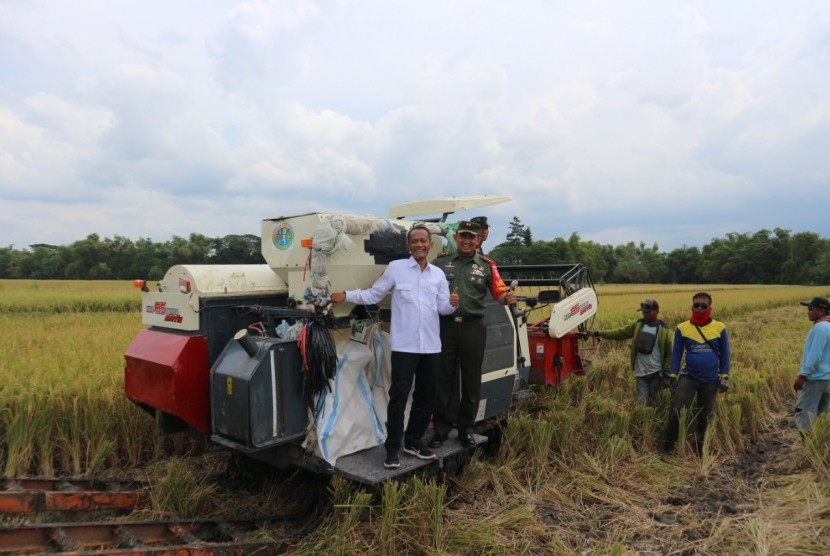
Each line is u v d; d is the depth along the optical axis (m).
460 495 4.75
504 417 5.95
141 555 3.30
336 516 3.94
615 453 5.55
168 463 5.37
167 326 4.78
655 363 7.09
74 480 4.79
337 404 4.19
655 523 4.48
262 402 3.88
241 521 4.30
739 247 91.94
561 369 7.26
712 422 5.97
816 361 6.09
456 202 5.66
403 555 3.71
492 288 4.73
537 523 4.36
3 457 5.50
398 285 4.15
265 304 4.89
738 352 11.38
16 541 3.37
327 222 4.16
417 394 4.30
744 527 4.32
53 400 5.77
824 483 5.01
